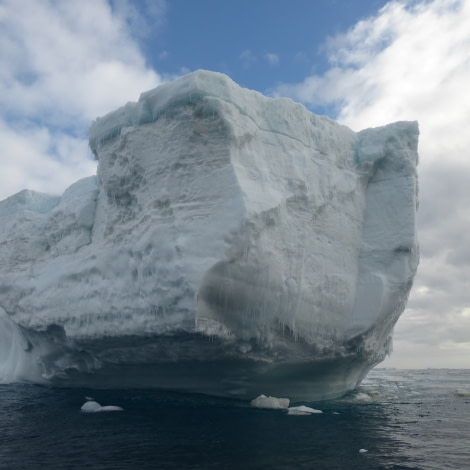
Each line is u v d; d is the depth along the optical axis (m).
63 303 13.14
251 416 10.80
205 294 9.84
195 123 10.70
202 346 10.50
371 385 24.05
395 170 13.84
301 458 7.18
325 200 12.29
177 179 10.86
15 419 10.49
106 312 11.69
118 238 12.16
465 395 18.72
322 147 12.91
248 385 12.19
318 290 11.84
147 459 7.05
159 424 9.79
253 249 10.25
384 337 14.39
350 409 12.96
